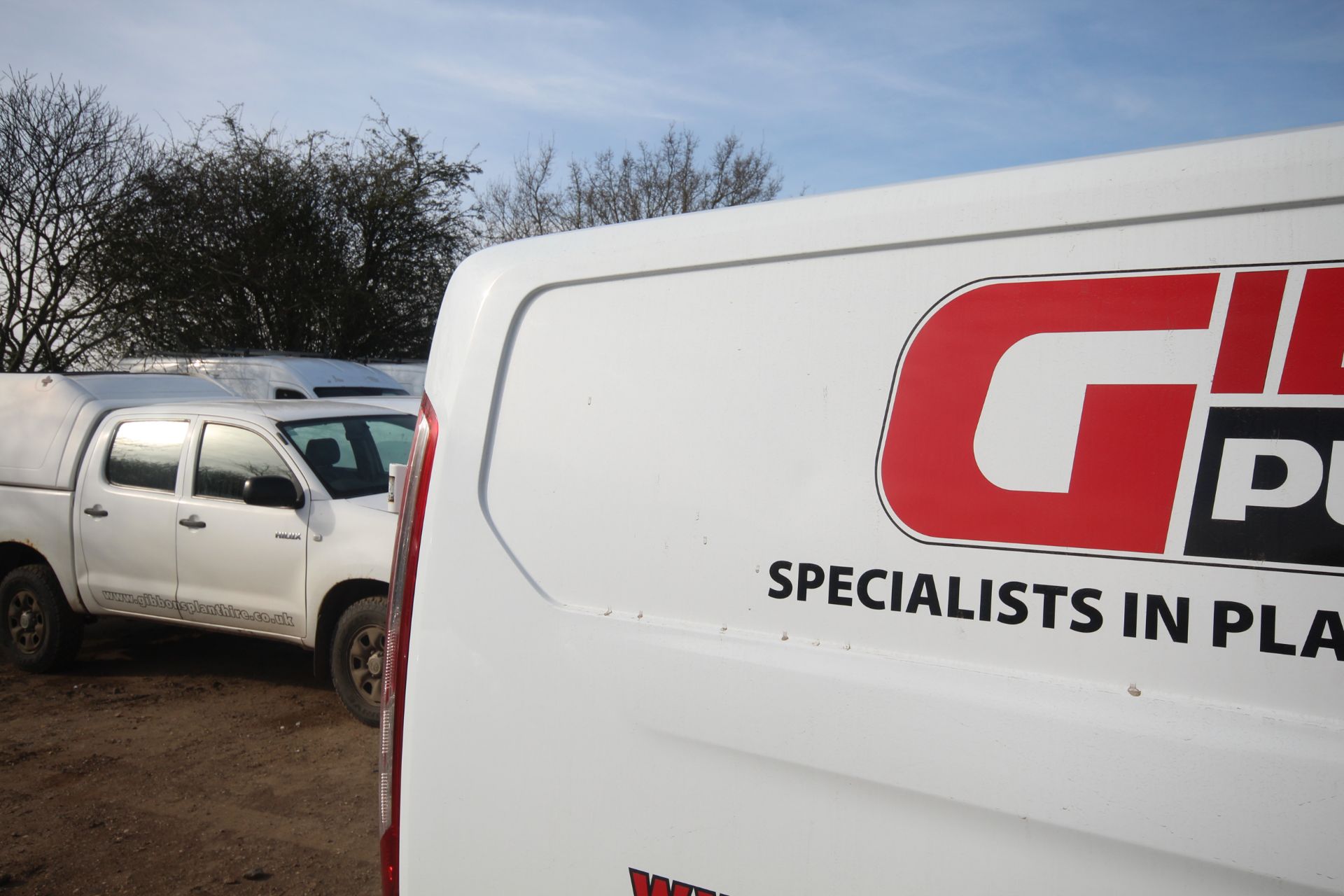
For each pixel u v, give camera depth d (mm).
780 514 1637
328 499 5777
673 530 1721
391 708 1969
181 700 6141
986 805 1439
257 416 6176
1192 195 1415
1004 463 1487
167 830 4320
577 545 1808
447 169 26109
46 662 6668
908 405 1562
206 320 20797
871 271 1614
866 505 1575
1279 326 1357
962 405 1524
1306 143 1370
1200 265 1404
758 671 1612
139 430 6500
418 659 1925
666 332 1770
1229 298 1386
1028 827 1415
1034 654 1448
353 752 5191
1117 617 1402
